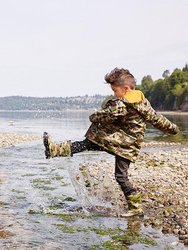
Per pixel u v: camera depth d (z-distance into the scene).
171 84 68.06
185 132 18.77
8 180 4.52
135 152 2.94
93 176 4.71
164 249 2.25
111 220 2.84
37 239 2.40
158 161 6.50
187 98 63.31
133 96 2.84
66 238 2.43
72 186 4.12
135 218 2.89
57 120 43.28
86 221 2.81
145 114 2.86
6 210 3.10
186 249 2.25
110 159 7.14
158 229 2.63
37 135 16.19
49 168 5.66
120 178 2.97
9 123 33.16
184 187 4.08
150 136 16.66
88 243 2.34
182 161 6.52
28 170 5.42
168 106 67.12
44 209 3.14
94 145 2.91
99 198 3.51
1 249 2.19
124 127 2.90
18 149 9.75
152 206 3.24
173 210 3.08
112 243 2.35
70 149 2.88
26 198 3.55
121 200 3.43
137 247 2.28
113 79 2.90
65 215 2.97
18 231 2.55
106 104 2.84
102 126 2.89
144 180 4.47
